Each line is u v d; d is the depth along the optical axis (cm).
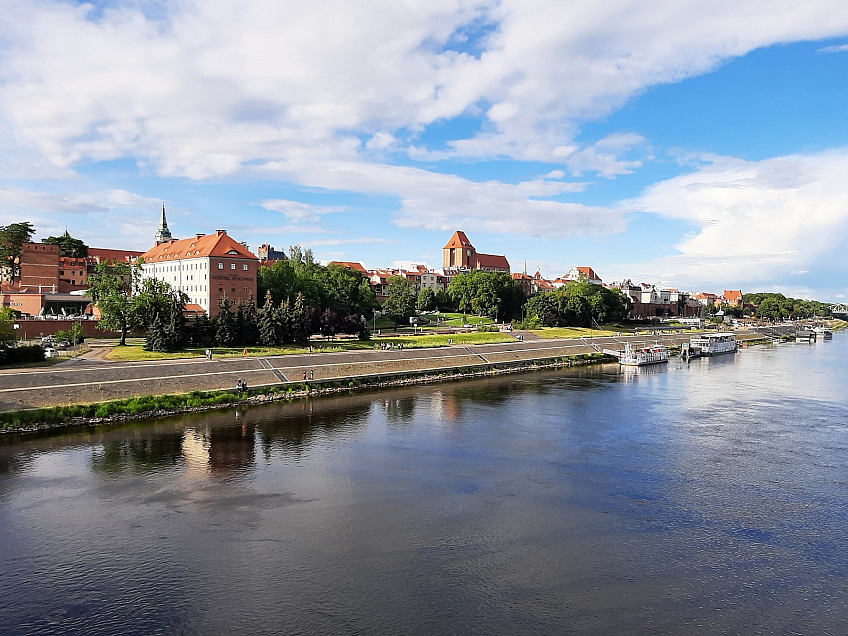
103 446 5538
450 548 3653
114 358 8450
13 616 2886
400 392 8894
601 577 3341
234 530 3834
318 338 13300
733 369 12738
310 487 4641
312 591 3141
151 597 3062
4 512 4034
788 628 2897
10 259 16812
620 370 12325
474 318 19888
